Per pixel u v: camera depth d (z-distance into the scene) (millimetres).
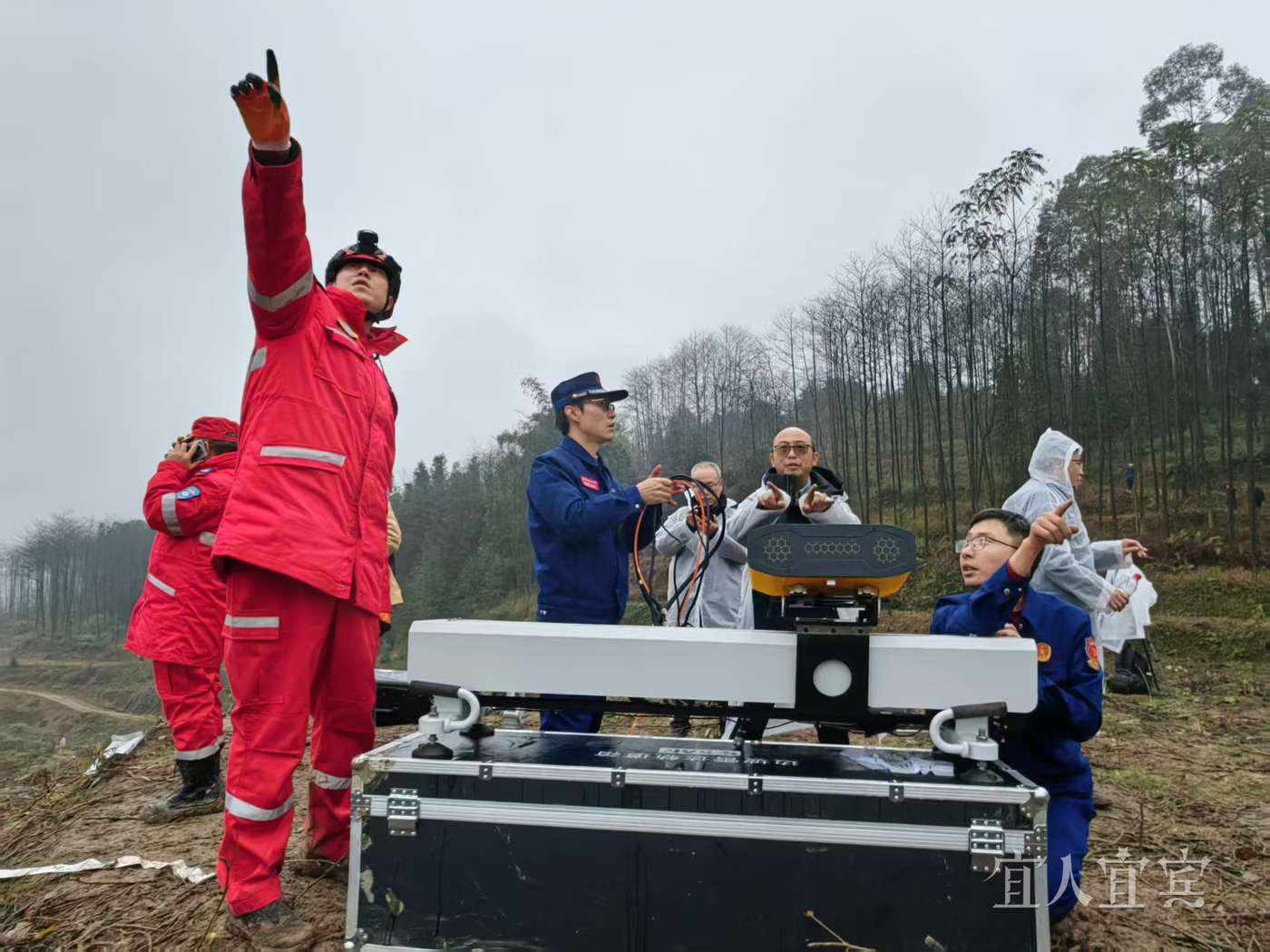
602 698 1931
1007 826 1539
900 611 16969
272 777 2105
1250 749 4609
